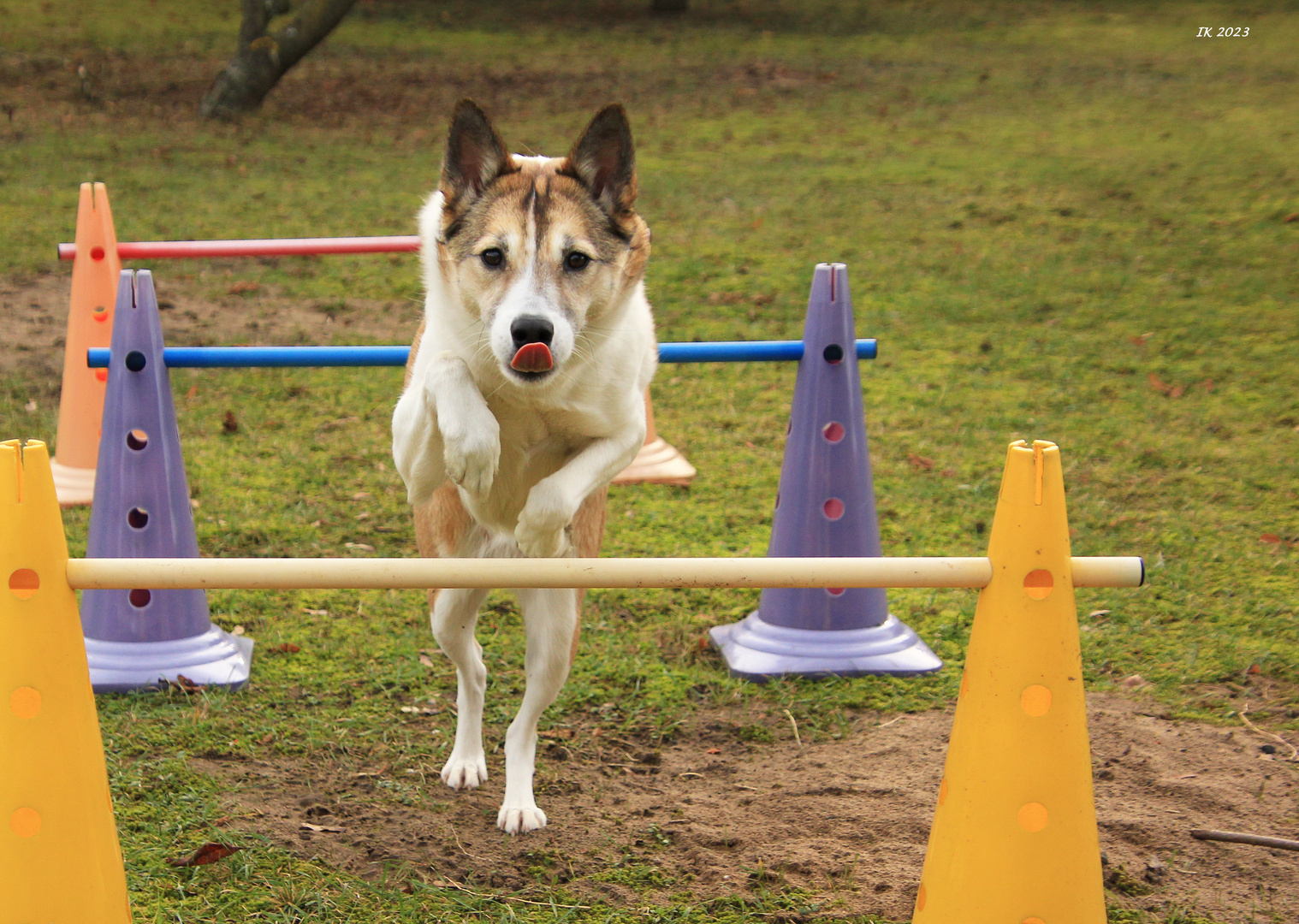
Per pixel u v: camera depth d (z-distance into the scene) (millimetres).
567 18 31812
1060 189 16750
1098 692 5535
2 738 3035
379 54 26078
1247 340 11133
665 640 6133
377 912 3891
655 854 4289
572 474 4137
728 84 24938
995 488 7965
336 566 3219
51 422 8500
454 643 4688
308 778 4770
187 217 14109
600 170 4324
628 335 4352
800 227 14875
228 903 3896
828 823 4484
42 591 3053
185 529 5625
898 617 6426
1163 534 7297
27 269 12266
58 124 18484
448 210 4297
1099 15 34812
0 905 3045
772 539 5965
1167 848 4336
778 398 9883
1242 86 24938
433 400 3865
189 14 28625
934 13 35125
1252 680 5656
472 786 4777
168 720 5152
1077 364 10555
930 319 11742
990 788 3164
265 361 5797
